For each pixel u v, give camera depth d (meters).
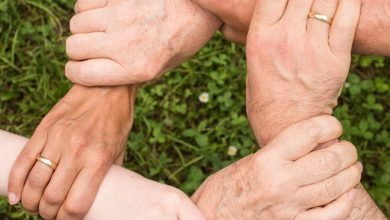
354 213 0.64
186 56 0.75
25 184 0.66
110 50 0.71
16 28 1.08
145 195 0.65
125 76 0.72
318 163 0.62
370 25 0.64
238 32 0.74
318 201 0.63
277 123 0.65
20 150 0.67
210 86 1.04
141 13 0.71
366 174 0.99
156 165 1.00
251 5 0.69
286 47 0.64
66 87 1.04
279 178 0.62
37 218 0.97
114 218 0.65
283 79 0.65
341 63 0.64
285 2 0.64
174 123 1.03
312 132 0.62
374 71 1.07
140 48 0.72
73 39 0.72
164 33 0.72
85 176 0.65
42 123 0.69
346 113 1.02
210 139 1.02
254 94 0.67
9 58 1.06
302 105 0.65
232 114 1.02
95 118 0.70
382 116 1.03
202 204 0.66
